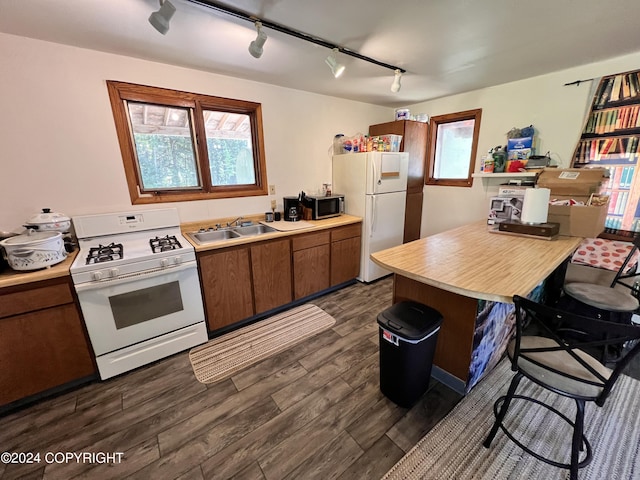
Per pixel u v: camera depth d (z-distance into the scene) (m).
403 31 1.76
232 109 2.70
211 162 2.71
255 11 1.51
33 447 1.45
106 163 2.16
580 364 1.23
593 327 1.02
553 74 2.62
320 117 3.37
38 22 1.58
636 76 2.21
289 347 2.24
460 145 3.60
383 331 1.58
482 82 2.90
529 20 1.64
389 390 1.67
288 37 1.80
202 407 1.68
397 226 3.53
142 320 1.96
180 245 2.13
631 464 1.30
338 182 3.48
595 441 1.42
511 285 1.34
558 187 2.35
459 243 2.10
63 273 1.66
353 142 3.37
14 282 1.53
